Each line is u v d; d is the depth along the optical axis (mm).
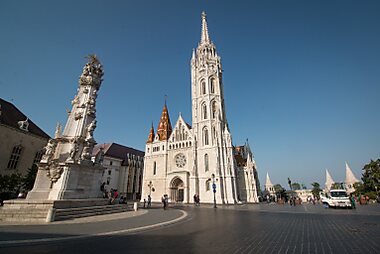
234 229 14500
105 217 21062
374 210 28547
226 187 57781
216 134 62938
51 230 13445
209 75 73000
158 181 68125
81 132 27297
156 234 12664
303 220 19141
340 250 8859
